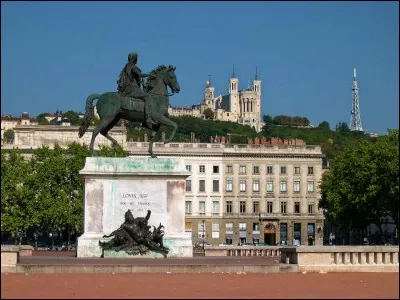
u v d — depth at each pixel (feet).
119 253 143.43
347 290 97.91
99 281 107.45
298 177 563.07
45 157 388.57
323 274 122.31
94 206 146.61
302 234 561.02
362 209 371.97
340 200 388.98
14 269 121.60
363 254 127.65
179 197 148.25
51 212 364.58
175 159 149.18
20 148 529.86
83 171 146.41
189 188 548.31
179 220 147.74
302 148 563.89
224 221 552.00
